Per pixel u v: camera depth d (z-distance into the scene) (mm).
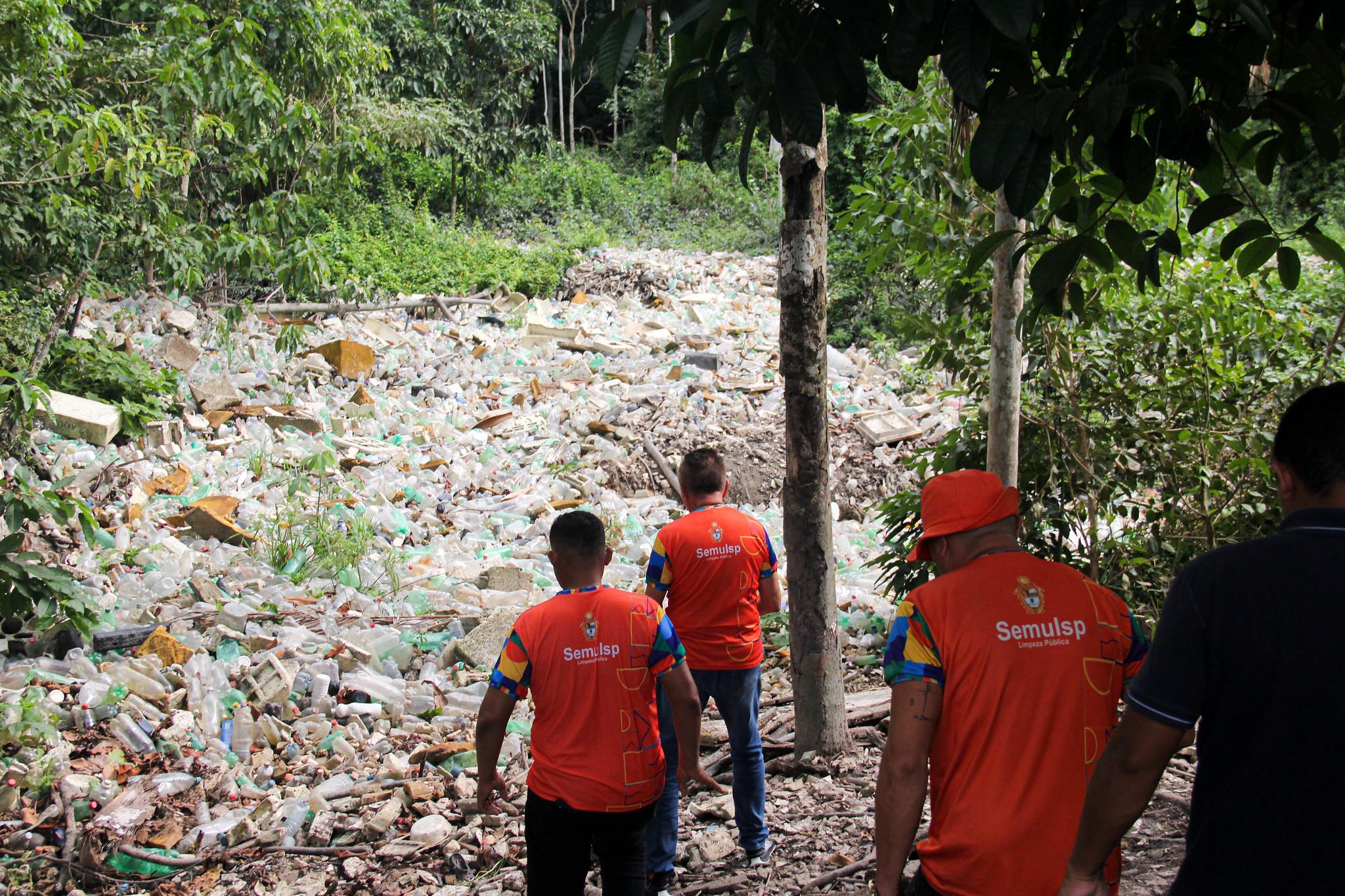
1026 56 2258
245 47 8414
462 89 20453
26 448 7773
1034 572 2086
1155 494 5742
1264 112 2521
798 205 4141
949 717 2035
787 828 4074
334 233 14523
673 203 22875
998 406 4676
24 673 5152
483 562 7484
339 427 9812
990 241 2576
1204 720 1742
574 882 2848
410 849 4109
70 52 7910
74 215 7699
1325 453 1699
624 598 2852
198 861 4090
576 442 10172
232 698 5164
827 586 4504
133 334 10703
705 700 3732
